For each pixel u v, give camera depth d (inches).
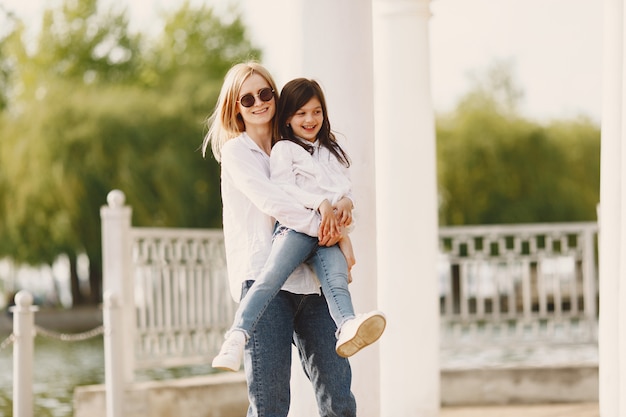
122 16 1307.8
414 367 338.0
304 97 209.9
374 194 249.4
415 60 333.4
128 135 1192.2
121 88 1234.6
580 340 476.1
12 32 1278.3
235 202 210.7
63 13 1295.5
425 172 336.5
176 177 1197.7
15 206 1192.2
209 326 455.5
